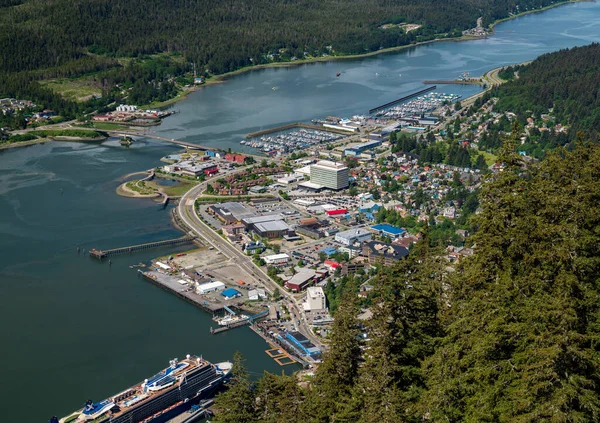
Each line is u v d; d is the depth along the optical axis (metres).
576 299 79.94
